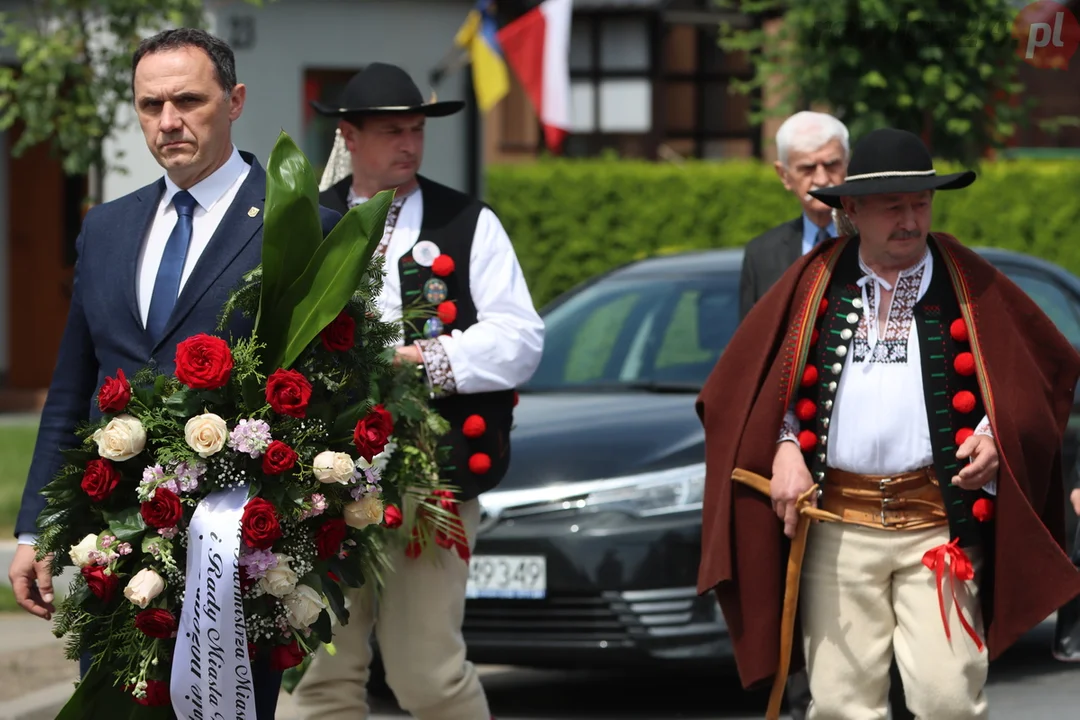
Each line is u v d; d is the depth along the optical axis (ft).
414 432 24.26
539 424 34.24
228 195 20.34
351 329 19.44
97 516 19.36
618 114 108.88
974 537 23.04
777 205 91.35
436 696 25.27
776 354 24.23
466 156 88.17
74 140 56.24
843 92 53.83
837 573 23.47
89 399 21.13
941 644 22.81
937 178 22.81
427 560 24.86
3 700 31.91
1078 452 36.24
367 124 26.07
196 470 18.70
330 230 20.24
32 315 84.38
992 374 22.98
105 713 19.81
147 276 20.25
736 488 24.29
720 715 32.89
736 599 24.40
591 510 31.68
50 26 60.54
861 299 23.54
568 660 31.50
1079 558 27.99
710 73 109.50
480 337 25.44
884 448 23.12
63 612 19.35
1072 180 89.81
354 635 25.66
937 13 52.70
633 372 37.83
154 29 56.54
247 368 18.85
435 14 85.35
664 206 91.81
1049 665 37.06
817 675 23.73
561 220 92.43
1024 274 38.81
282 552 19.08
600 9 107.96
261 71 81.46
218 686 18.66
